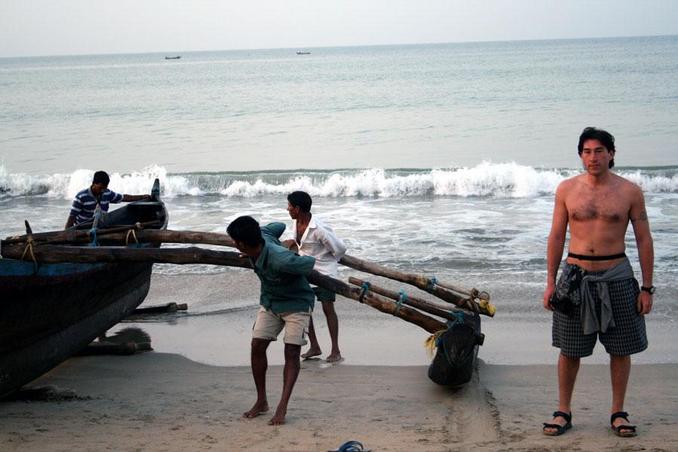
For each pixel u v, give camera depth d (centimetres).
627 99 3591
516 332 802
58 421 548
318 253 695
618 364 494
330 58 15788
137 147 2627
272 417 559
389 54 17112
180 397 619
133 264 758
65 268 595
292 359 548
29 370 598
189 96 5066
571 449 470
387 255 1140
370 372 688
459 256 1123
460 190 1708
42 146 2689
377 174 1881
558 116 3058
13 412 571
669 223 1298
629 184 477
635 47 14025
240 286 1012
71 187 1844
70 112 3988
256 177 1867
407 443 496
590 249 478
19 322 558
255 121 3316
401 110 3541
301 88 5553
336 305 923
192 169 2172
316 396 620
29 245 564
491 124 2914
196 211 1581
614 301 479
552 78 5422
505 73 6425
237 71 10088
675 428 511
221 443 498
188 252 569
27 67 17412
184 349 775
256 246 520
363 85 5641
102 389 645
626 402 584
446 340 607
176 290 1004
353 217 1460
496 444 488
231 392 633
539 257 1106
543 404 584
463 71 7194
